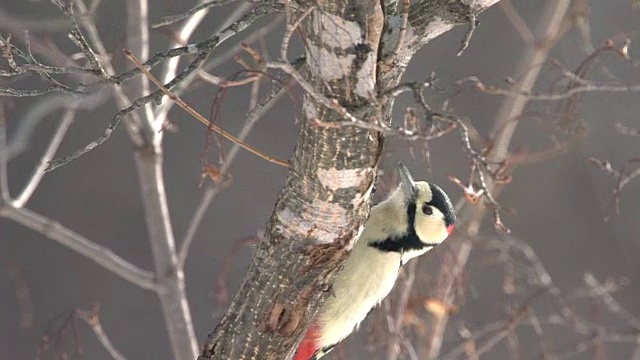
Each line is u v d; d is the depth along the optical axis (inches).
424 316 523.2
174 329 455.5
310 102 268.5
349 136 267.7
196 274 843.4
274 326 300.0
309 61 265.4
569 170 867.4
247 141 854.5
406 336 486.3
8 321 828.6
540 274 481.4
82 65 514.3
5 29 556.7
